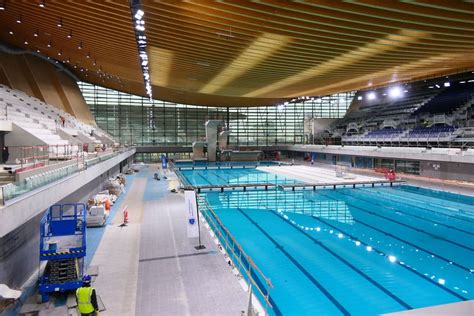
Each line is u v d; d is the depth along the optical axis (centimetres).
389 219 1476
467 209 1661
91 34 1503
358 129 4134
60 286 717
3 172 873
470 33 1159
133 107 4772
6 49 2728
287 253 1052
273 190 2238
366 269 928
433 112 3453
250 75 2102
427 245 1132
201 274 839
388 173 2542
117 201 1823
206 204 1808
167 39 1424
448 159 2341
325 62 1680
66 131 2295
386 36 1232
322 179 2619
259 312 658
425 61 1619
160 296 723
